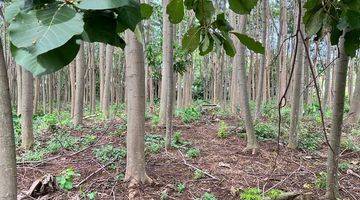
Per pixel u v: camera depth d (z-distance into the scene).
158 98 23.23
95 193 5.40
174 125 11.00
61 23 0.85
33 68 0.90
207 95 22.56
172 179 6.03
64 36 0.83
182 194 5.50
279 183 6.00
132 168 5.66
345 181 6.36
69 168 6.07
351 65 18.38
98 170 6.27
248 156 7.51
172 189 5.63
